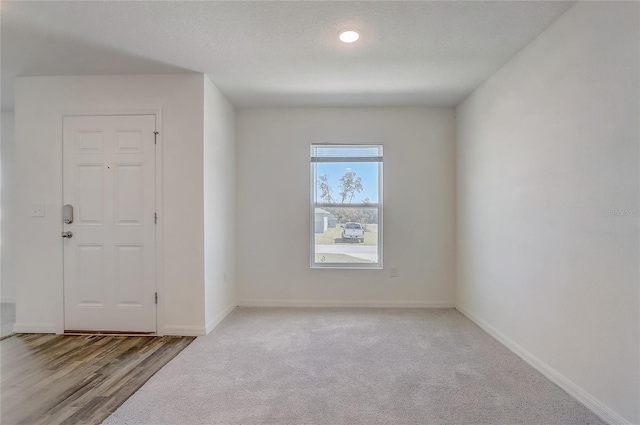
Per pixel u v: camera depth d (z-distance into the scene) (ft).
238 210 12.94
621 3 5.36
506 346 8.90
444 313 11.97
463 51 8.30
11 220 13.16
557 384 6.88
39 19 6.91
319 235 13.11
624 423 5.36
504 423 5.61
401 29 7.30
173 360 8.03
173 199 9.75
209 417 5.74
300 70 9.45
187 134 9.73
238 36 7.62
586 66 6.11
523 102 8.14
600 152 5.81
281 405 6.11
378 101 12.10
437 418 5.74
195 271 9.76
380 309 12.49
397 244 12.82
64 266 9.91
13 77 9.96
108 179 9.84
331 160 12.99
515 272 8.52
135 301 9.85
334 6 6.48
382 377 7.18
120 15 6.79
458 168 12.40
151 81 9.77
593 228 5.97
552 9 6.55
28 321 9.98
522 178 8.21
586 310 6.15
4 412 5.90
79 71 9.55
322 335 9.74
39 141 9.91
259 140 12.90
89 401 6.24
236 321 11.03
